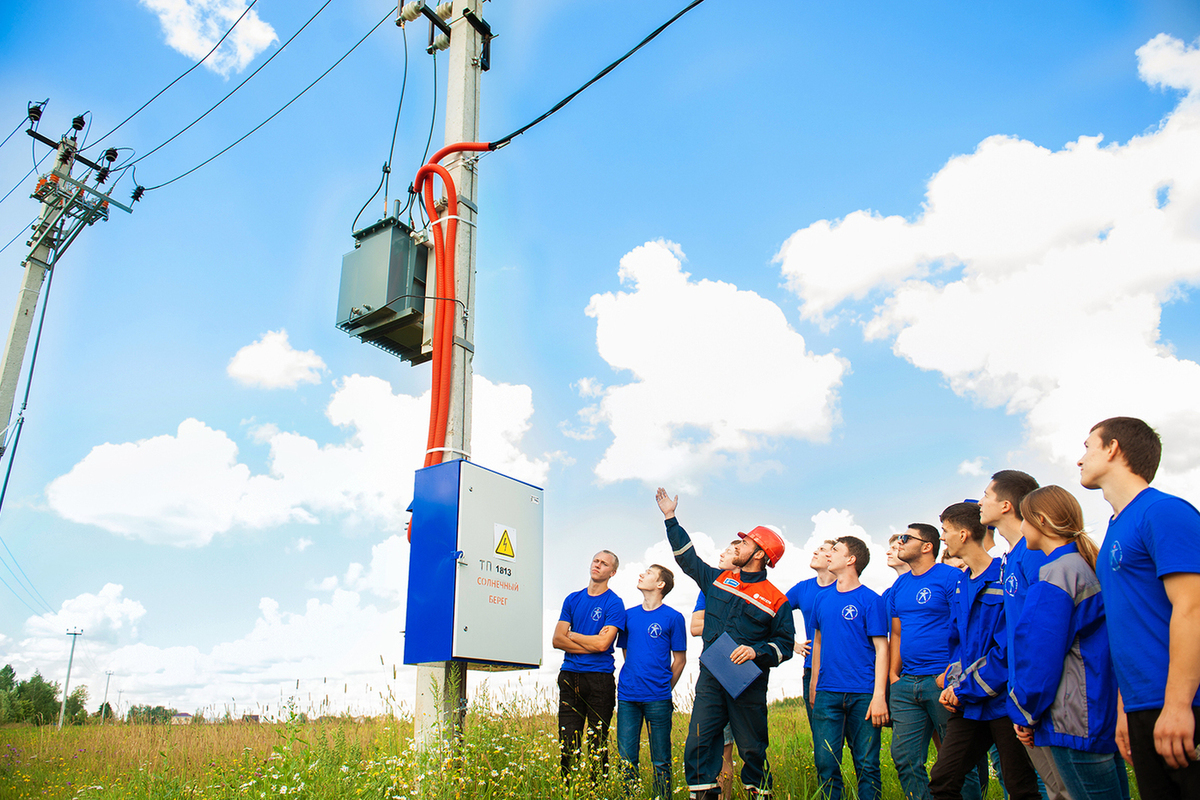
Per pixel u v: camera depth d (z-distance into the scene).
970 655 3.64
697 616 6.19
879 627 4.79
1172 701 2.10
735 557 4.82
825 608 5.13
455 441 4.86
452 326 5.06
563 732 5.00
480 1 6.28
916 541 4.75
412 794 3.94
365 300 5.41
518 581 4.66
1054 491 2.90
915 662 4.47
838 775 4.73
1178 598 2.17
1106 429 2.61
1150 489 2.43
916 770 4.37
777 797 4.61
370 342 5.79
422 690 4.45
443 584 4.26
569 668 5.29
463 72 5.92
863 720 4.77
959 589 3.85
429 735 4.23
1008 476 3.36
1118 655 2.36
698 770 4.42
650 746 5.14
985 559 3.82
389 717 5.63
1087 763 2.58
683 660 5.51
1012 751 3.36
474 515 4.45
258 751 6.88
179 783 5.52
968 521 3.87
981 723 3.57
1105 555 2.48
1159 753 2.12
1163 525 2.27
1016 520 3.25
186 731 8.95
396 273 5.41
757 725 4.40
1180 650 2.12
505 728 4.81
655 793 4.86
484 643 4.30
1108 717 2.59
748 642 4.52
